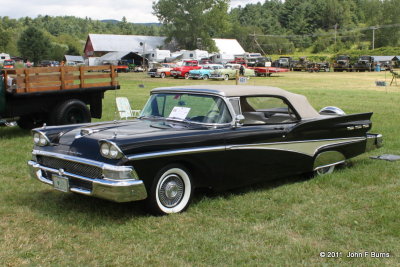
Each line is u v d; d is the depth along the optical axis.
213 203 5.00
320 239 4.09
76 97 9.99
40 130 5.07
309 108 6.05
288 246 3.91
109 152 4.22
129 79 36.97
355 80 35.31
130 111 10.76
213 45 76.31
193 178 4.90
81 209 4.85
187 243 3.96
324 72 52.41
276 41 106.31
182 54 60.84
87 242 3.99
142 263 3.57
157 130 4.80
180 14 76.50
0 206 4.95
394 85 29.34
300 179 6.20
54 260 3.64
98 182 4.26
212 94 5.20
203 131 4.87
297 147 5.74
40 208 4.89
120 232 4.18
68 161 4.62
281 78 38.72
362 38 114.56
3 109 8.67
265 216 4.63
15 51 99.44
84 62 77.00
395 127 10.42
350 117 6.36
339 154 6.29
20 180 6.07
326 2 137.38
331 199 5.21
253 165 5.30
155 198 4.52
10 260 3.61
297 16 138.62
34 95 8.91
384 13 103.19
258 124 5.38
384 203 4.98
